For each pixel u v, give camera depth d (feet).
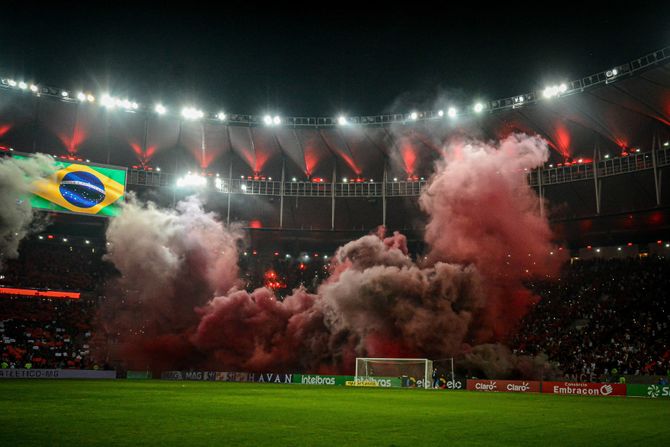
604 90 181.37
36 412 57.98
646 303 177.17
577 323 181.37
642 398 117.60
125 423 49.73
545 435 47.98
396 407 74.95
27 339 179.22
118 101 202.80
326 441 41.78
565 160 205.67
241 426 49.57
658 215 189.06
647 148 189.57
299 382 160.86
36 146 207.00
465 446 40.88
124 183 198.18
